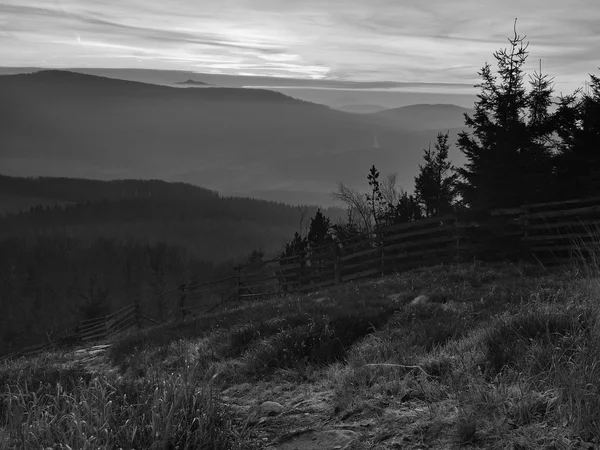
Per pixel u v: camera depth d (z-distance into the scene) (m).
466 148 21.25
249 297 23.44
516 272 11.60
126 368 8.72
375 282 14.02
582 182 16.06
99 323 32.50
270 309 11.65
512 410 4.18
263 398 5.94
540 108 19.56
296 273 22.98
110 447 3.88
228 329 9.80
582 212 13.10
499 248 14.34
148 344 10.73
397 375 5.57
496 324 5.94
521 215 14.82
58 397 4.62
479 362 5.30
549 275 10.58
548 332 5.21
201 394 4.93
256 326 8.77
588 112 17.38
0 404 5.40
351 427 4.62
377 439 4.29
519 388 4.47
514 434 3.88
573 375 4.26
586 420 3.77
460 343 6.09
